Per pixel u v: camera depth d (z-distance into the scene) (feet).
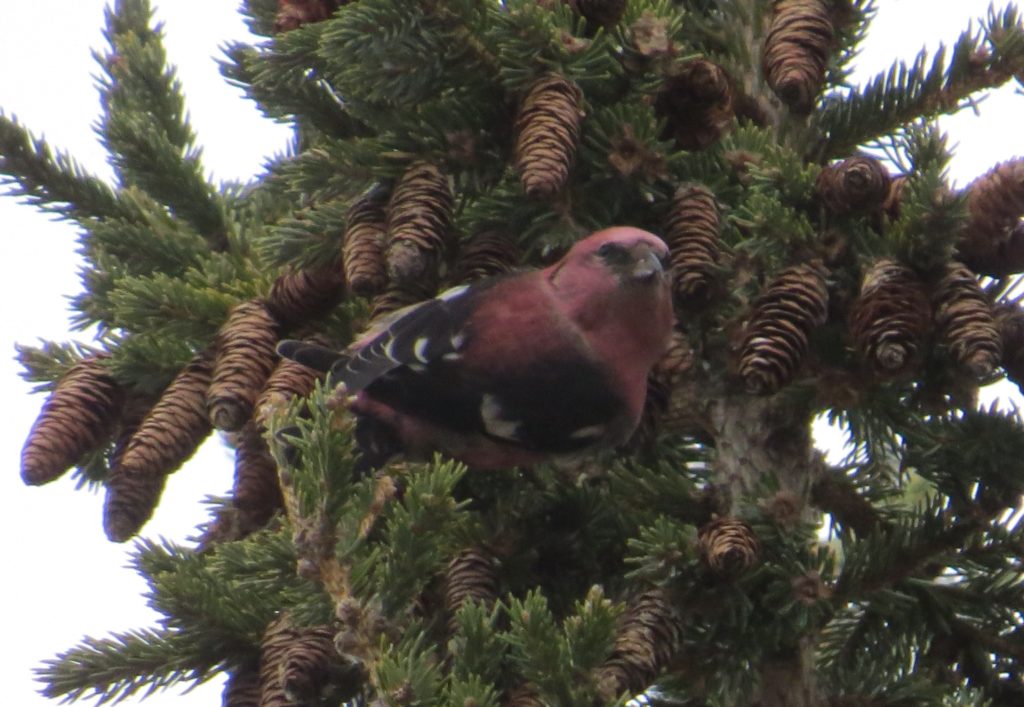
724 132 19.39
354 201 19.26
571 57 17.97
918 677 18.24
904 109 21.53
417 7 17.95
